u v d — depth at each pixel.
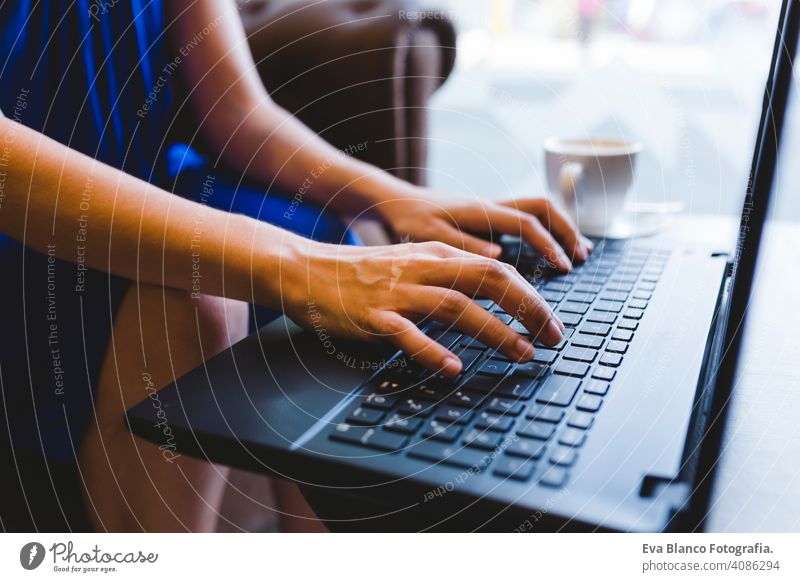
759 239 0.37
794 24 0.33
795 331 0.44
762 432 0.33
